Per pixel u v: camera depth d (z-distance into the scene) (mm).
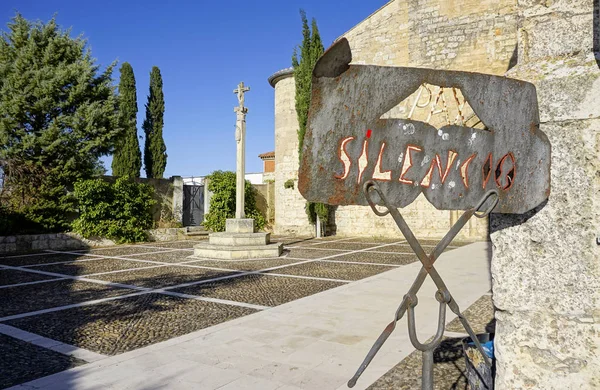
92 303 7000
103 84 16078
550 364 2078
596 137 1978
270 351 4543
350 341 4836
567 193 2035
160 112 26500
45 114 15227
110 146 16219
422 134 1600
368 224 19297
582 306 2014
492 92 1790
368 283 8320
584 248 2006
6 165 14320
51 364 4281
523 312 2143
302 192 1390
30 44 15211
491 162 1801
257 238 13125
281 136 20844
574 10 2104
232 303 6871
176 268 10789
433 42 17812
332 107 1411
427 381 1679
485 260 11375
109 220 16297
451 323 5508
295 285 8344
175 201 19531
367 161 1495
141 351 4594
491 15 17047
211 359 4328
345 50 1354
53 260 12375
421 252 1619
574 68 2037
